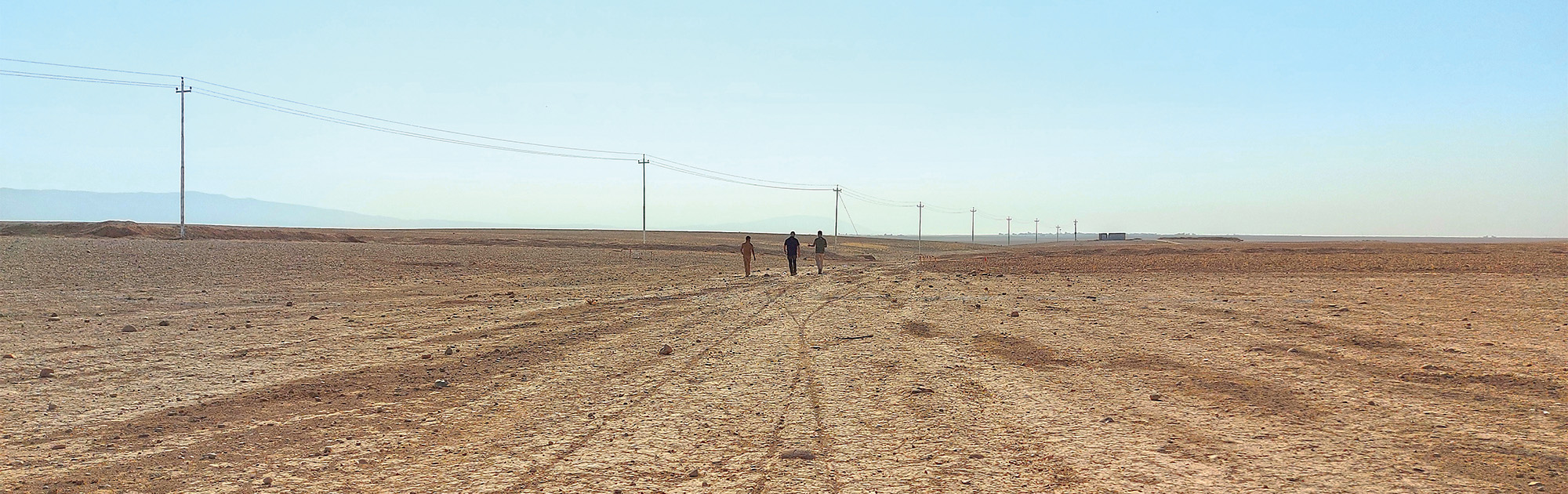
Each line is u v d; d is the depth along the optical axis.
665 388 10.73
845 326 17.03
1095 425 8.41
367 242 70.88
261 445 8.02
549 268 38.25
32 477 6.93
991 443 7.82
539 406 9.73
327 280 28.42
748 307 21.48
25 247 33.06
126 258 31.41
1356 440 7.60
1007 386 10.49
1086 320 17.30
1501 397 9.10
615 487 6.66
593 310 20.83
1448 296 20.67
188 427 8.71
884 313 19.55
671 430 8.53
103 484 6.75
